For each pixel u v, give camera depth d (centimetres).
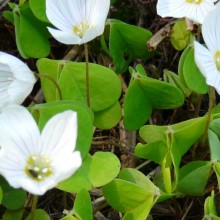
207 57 20
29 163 19
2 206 21
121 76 24
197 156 22
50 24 24
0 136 18
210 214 19
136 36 23
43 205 22
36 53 24
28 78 20
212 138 20
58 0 21
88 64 21
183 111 23
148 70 24
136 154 21
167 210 22
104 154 20
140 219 20
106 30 24
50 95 22
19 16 23
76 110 20
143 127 21
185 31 23
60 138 19
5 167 18
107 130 23
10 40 25
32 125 19
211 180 22
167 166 20
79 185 20
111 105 22
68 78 22
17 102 20
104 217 21
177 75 23
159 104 22
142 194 20
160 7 22
